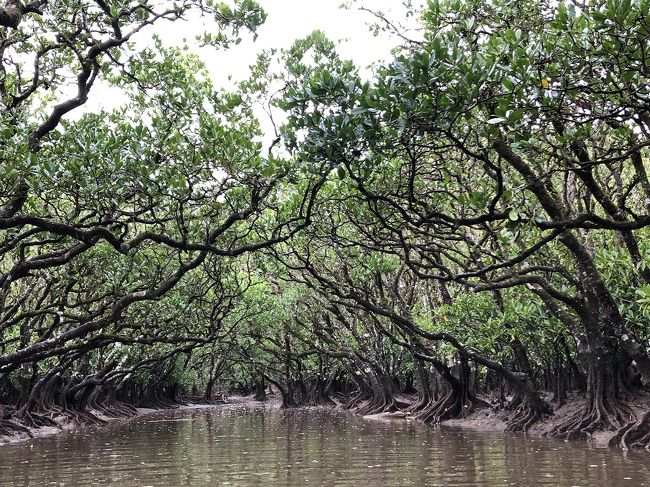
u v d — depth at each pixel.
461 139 13.97
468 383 27.62
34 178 12.14
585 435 17.94
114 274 22.89
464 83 9.27
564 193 15.50
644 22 8.52
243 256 33.06
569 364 23.72
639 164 14.62
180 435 24.69
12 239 15.48
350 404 43.88
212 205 15.12
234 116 15.81
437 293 31.62
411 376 43.28
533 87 9.58
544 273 20.28
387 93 9.39
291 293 40.81
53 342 16.27
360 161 11.52
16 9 11.07
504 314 20.77
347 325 37.28
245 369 63.34
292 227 20.92
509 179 15.80
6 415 26.89
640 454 14.85
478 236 21.05
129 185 13.85
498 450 16.69
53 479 13.51
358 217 18.70
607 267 17.31
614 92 9.27
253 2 14.73
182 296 28.81
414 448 17.86
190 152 14.34
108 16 14.92
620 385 18.69
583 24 9.43
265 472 13.84
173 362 52.62
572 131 10.38
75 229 13.06
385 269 23.72
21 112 14.04
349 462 15.18
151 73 15.85
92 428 30.14
